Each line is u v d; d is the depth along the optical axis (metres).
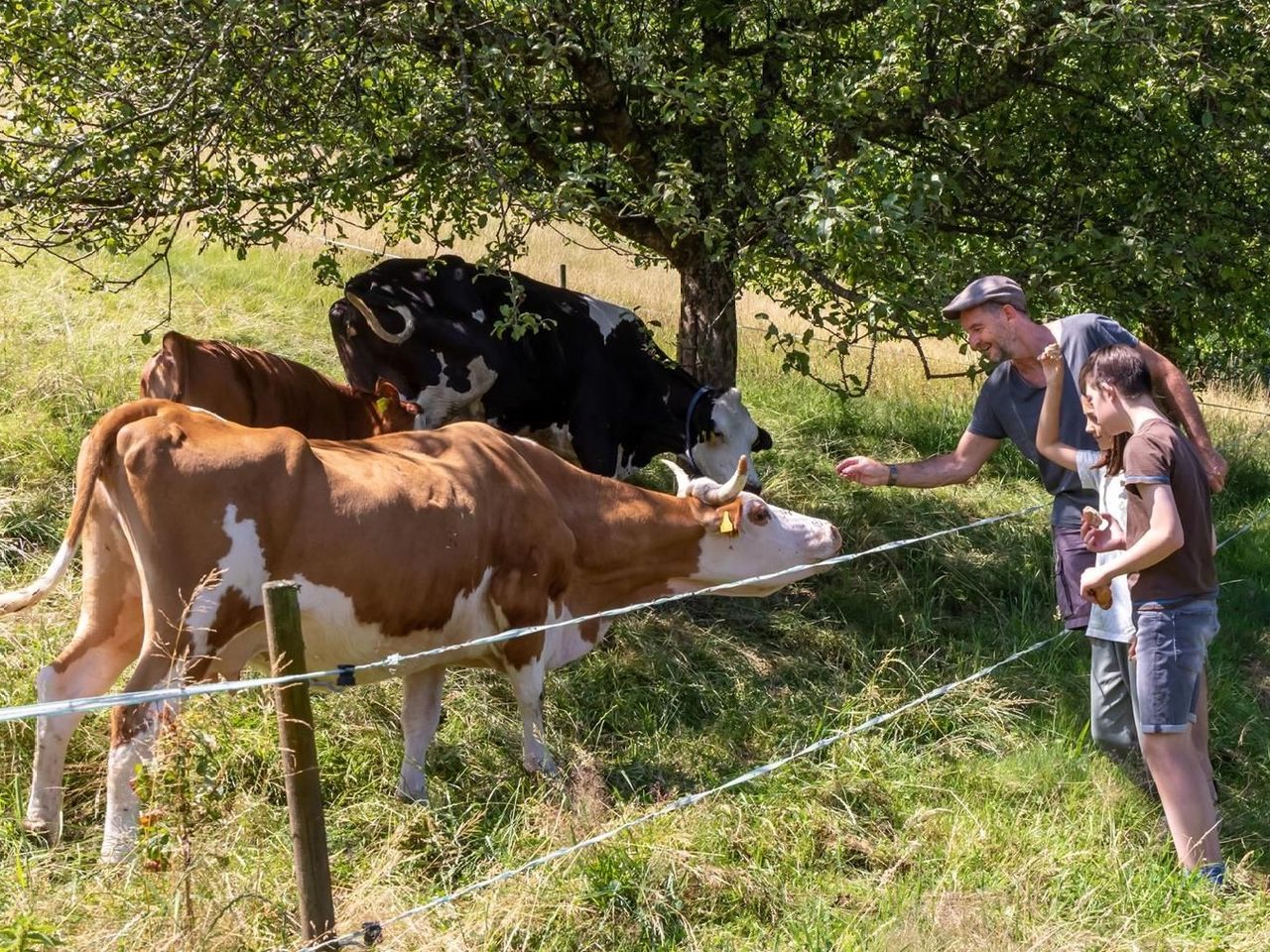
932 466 5.17
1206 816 4.43
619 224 7.29
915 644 6.48
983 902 3.96
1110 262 6.39
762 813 4.62
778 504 7.86
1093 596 4.44
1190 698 4.39
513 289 5.98
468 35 6.02
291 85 6.07
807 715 5.62
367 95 6.56
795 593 6.88
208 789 3.47
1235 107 6.77
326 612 4.22
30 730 4.43
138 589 4.18
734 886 4.10
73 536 3.86
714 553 5.39
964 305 4.84
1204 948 3.93
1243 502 9.52
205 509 3.95
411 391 6.83
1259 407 12.53
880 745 5.25
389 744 4.79
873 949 3.76
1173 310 7.14
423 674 4.71
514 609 4.74
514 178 6.33
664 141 7.04
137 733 3.88
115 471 3.98
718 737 5.34
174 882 3.44
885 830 4.71
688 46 7.07
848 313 6.01
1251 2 6.47
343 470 4.27
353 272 12.31
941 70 6.86
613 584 5.27
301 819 3.11
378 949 3.32
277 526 4.06
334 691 4.96
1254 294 7.39
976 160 7.23
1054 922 4.00
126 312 9.09
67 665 4.16
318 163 6.26
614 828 4.27
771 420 9.48
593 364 7.13
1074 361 4.77
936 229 6.48
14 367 7.59
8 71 6.04
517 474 4.79
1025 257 6.43
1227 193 7.49
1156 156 7.62
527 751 4.86
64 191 6.06
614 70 6.76
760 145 6.79
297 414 6.31
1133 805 4.94
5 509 6.09
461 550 4.49
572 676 5.62
